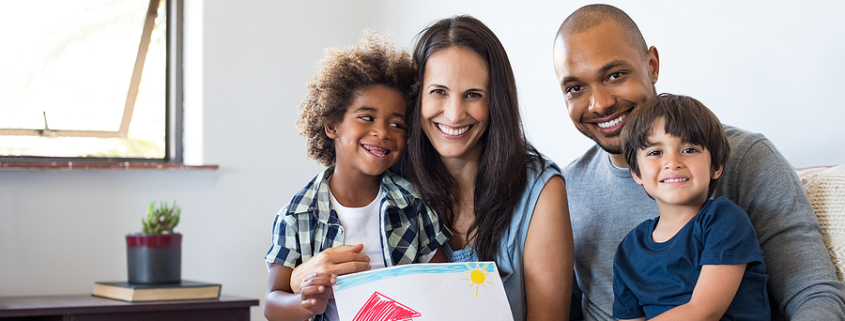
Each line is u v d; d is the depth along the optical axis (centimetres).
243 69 248
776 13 137
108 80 241
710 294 90
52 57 231
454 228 118
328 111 116
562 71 120
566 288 109
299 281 104
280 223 115
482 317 97
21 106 228
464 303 98
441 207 117
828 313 85
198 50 242
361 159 113
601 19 116
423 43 111
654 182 100
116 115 244
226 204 241
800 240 95
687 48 158
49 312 156
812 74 130
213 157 240
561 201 110
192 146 246
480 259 112
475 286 100
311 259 105
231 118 244
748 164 106
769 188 101
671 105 99
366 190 119
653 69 124
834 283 91
